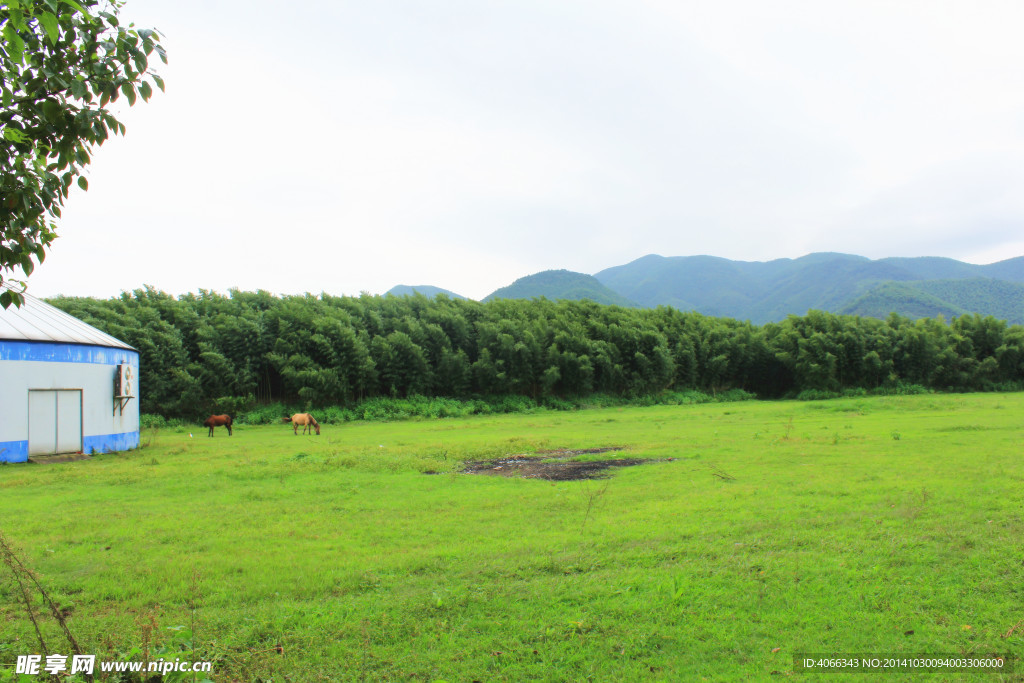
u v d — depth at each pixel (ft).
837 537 23.11
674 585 18.71
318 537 26.37
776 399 152.46
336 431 87.66
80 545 25.58
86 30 11.76
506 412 121.29
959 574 18.74
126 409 70.49
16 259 12.30
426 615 17.19
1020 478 32.27
